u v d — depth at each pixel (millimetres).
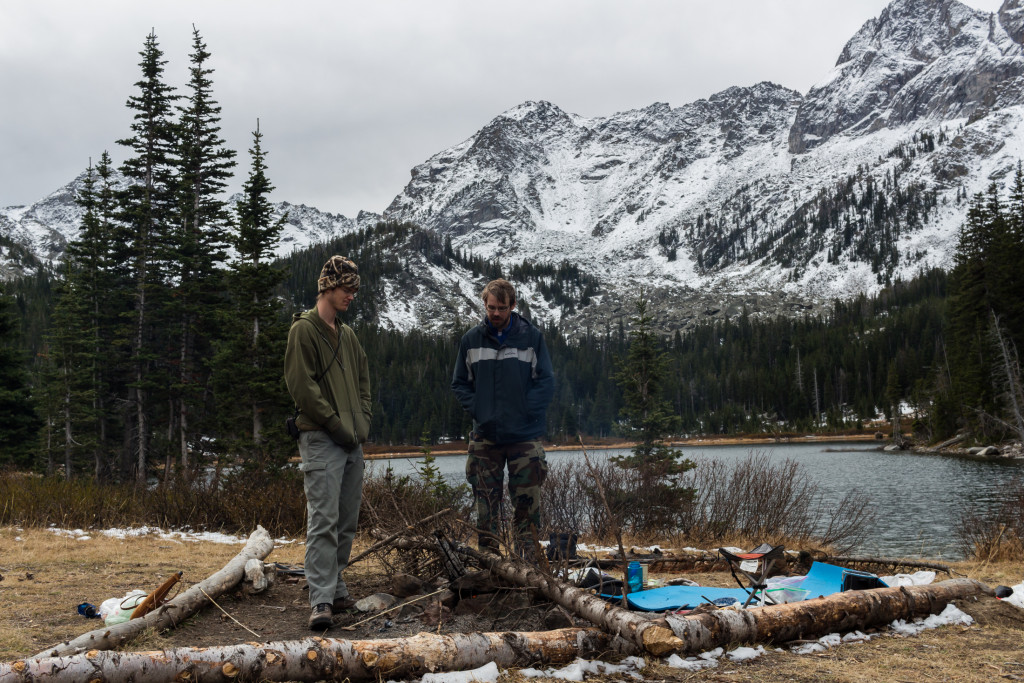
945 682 2904
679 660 3076
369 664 2762
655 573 6145
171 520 10391
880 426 98688
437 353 132625
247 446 18078
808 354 128375
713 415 107750
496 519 4234
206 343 28031
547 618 3531
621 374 17047
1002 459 44031
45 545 7195
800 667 3062
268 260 20812
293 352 3703
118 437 33344
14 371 34031
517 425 4422
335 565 3729
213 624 3664
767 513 11602
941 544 14648
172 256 28125
